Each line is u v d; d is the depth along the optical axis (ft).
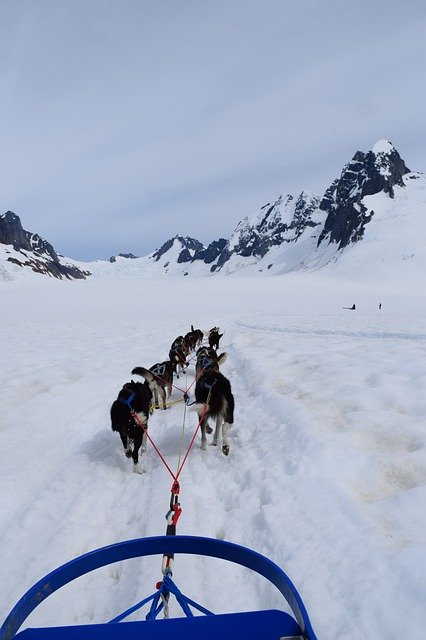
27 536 11.84
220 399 17.57
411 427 17.47
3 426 19.93
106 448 18.04
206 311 129.29
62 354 43.32
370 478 13.79
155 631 5.83
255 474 14.94
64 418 21.85
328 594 8.80
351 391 22.86
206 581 9.87
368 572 9.09
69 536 11.48
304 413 19.67
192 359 42.16
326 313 118.83
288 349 40.70
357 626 7.85
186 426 21.75
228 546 7.20
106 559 6.98
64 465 16.56
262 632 5.90
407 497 12.17
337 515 11.46
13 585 9.84
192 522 12.10
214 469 16.34
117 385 29.43
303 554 10.14
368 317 98.17
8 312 126.21
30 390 26.84
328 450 15.38
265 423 20.30
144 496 14.12
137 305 163.43
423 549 9.42
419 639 7.14
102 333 65.36
